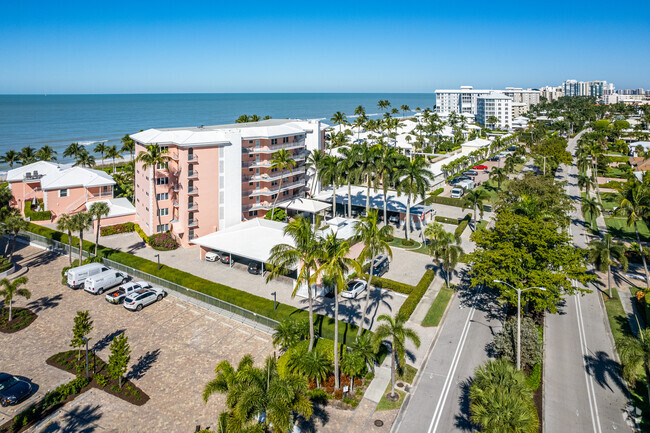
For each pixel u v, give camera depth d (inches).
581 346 1739.7
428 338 1784.0
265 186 3253.0
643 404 1393.9
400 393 1438.2
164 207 2847.0
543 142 6318.9
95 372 1526.8
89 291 2170.3
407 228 2982.3
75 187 3339.1
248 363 1182.3
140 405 1370.6
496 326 1876.2
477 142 6574.8
